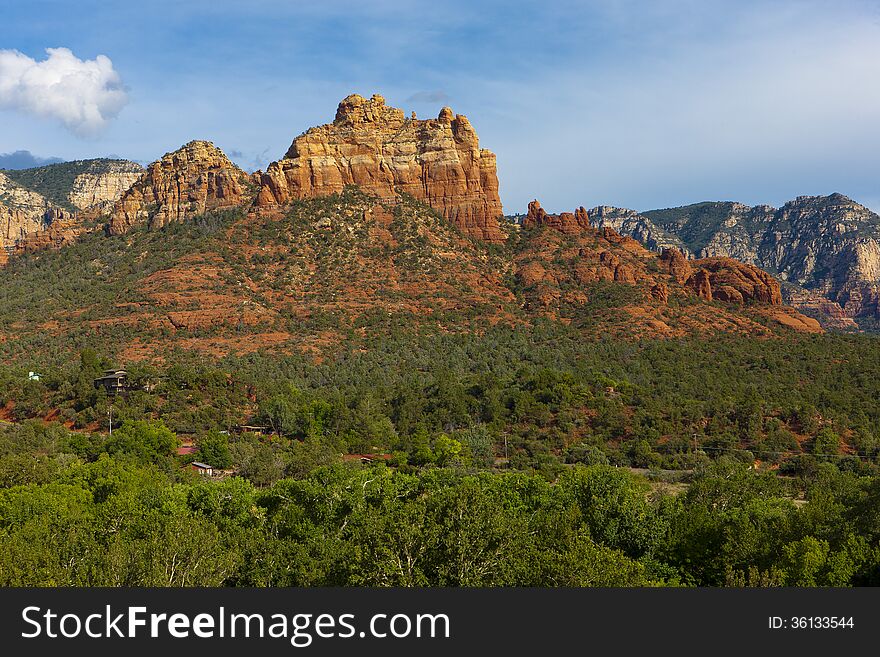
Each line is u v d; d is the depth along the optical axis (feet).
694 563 184.55
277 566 158.71
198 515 198.08
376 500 205.05
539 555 146.41
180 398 372.17
